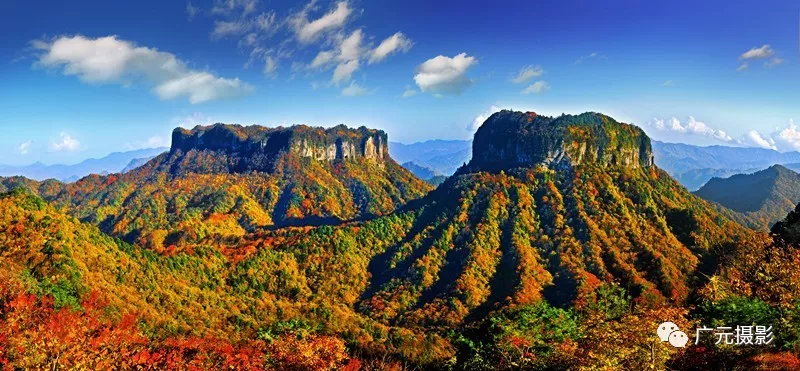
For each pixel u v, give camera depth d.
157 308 96.44
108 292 88.06
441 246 179.75
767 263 48.75
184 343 67.00
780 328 37.28
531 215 186.62
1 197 104.44
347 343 88.12
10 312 52.94
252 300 132.75
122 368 51.19
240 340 81.94
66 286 80.75
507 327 54.16
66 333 47.00
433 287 161.12
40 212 104.56
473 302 144.25
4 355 43.00
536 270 154.50
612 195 185.88
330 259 181.38
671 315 33.44
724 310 41.66
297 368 53.66
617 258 152.12
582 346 35.44
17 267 83.88
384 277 175.88
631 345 30.44
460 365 60.66
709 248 156.38
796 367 32.47
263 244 193.12
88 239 109.38
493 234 177.62
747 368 33.88
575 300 125.00
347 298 164.62
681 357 35.47
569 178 198.88
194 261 144.50
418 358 85.81
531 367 47.66
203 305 111.31
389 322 143.88
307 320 115.25
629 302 104.94
